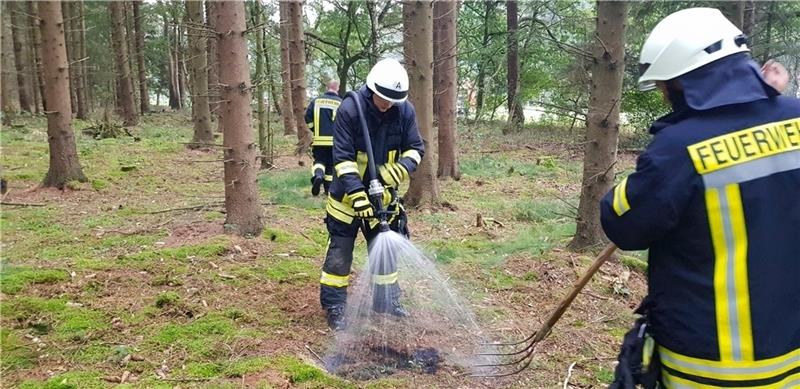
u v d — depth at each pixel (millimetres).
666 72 2145
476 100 24438
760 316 2016
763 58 15281
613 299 5066
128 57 20641
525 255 5918
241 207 6270
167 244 6004
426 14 8000
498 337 4297
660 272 2189
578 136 17766
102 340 3982
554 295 5055
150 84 39969
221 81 6098
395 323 4379
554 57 20297
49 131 9156
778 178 2004
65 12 21016
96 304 4508
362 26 25812
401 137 4254
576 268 5527
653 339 2260
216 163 12336
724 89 2053
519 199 9203
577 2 19156
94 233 6578
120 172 10609
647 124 16516
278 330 4234
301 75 13742
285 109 18766
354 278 5219
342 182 4012
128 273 5117
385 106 4043
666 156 2029
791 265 2041
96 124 16766
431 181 8391
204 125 15438
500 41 21047
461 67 22734
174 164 11984
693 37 2090
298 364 3652
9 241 6223
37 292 4688
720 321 2037
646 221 2062
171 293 4617
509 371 3814
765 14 15672
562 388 3646
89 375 3506
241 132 6172
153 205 8164
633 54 15836
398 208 4422
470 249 6359
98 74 29031
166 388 3365
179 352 3848
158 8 26984
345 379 3668
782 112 2070
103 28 28859
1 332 3998
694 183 1992
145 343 3943
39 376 3533
